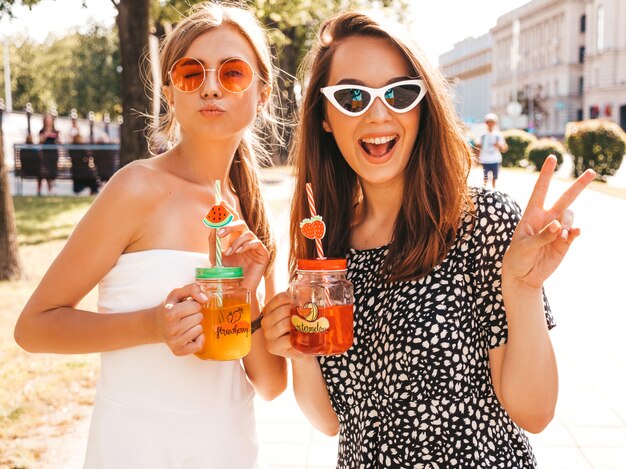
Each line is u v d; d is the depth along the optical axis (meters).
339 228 2.10
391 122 1.87
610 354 5.63
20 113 23.06
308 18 11.74
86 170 18.62
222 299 1.65
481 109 106.56
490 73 102.12
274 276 2.26
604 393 4.87
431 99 1.88
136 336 1.74
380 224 2.04
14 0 9.09
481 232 1.79
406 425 1.76
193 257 1.87
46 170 18.62
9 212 8.00
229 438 1.94
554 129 82.56
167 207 1.88
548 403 1.70
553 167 1.62
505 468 1.75
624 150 22.84
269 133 2.47
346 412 1.92
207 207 1.97
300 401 2.05
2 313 6.57
